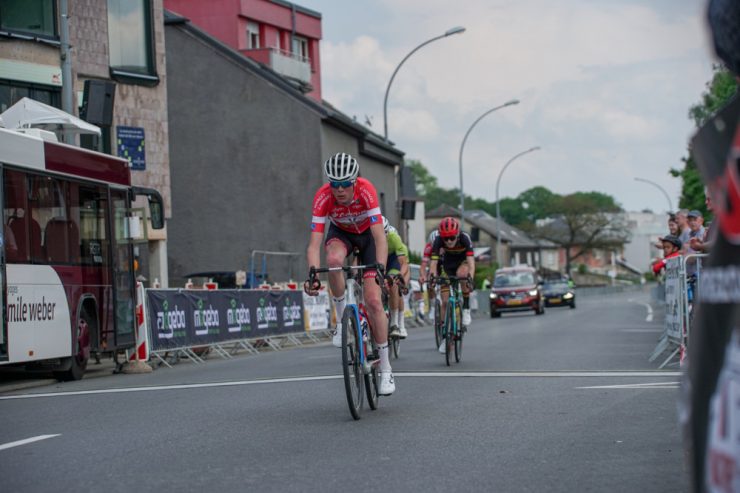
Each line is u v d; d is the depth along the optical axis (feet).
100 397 35.01
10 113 51.06
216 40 122.72
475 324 101.71
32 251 42.06
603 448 20.13
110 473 18.78
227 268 122.01
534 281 135.95
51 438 24.08
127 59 87.35
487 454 19.75
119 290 50.19
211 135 122.83
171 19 122.21
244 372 44.14
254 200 122.21
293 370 43.39
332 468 18.61
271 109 122.11
